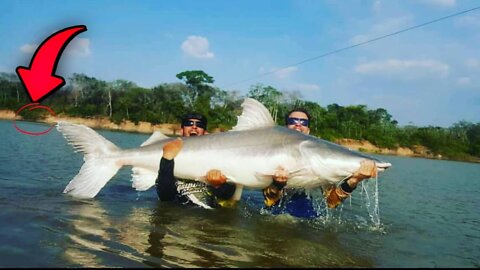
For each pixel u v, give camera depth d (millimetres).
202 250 1334
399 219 2111
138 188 2051
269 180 1859
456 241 1717
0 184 2189
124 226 1545
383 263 1336
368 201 2668
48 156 3766
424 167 9242
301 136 1873
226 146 1910
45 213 1624
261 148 1863
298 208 1988
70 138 2061
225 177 1911
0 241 1256
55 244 1268
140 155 2035
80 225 1502
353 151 1823
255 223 1750
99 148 2072
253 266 1222
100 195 2141
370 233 1734
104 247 1281
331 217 2016
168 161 1916
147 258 1214
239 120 1978
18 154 3758
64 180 2453
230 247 1388
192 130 2322
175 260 1218
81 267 1104
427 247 1576
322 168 1789
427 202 2932
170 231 1527
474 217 2406
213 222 1717
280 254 1354
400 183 4379
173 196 2020
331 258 1350
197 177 1957
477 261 1434
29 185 2217
